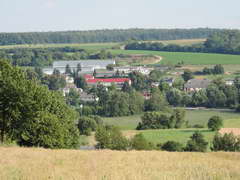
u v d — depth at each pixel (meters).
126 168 87.75
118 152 115.44
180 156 110.44
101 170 84.12
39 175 77.06
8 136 133.12
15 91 129.75
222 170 85.75
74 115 159.25
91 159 100.25
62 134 139.38
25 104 130.25
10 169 82.88
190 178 76.69
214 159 106.50
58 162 94.19
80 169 85.12
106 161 97.62
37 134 134.75
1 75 132.62
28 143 135.38
